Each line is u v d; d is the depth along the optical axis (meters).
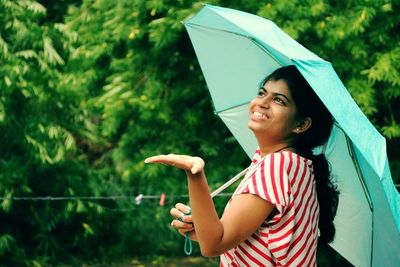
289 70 2.74
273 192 2.54
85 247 9.08
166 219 9.41
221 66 3.40
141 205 9.39
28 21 8.23
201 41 3.36
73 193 8.62
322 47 7.16
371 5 6.88
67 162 8.70
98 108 8.90
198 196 2.42
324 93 2.44
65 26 8.55
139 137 8.63
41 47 8.19
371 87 7.02
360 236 2.99
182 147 8.47
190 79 8.38
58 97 8.49
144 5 7.96
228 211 2.54
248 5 7.39
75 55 8.52
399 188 7.28
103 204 9.13
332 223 2.93
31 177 8.48
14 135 8.11
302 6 7.10
